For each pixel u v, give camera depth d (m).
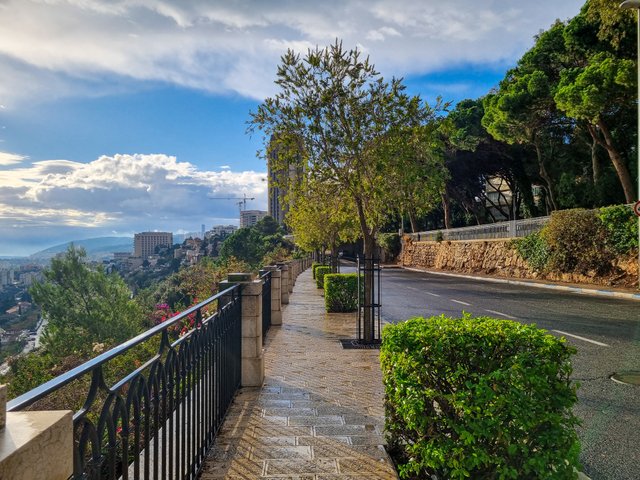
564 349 2.75
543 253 23.83
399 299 16.94
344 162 8.77
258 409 5.02
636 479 3.46
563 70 20.84
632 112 22.98
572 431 2.66
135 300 35.97
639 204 14.73
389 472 3.51
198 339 3.72
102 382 1.96
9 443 1.06
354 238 15.85
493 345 2.84
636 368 6.60
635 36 18.62
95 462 1.84
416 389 2.88
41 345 25.78
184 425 3.23
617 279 18.52
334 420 4.67
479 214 46.81
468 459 2.62
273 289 11.16
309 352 8.02
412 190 8.95
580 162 31.14
